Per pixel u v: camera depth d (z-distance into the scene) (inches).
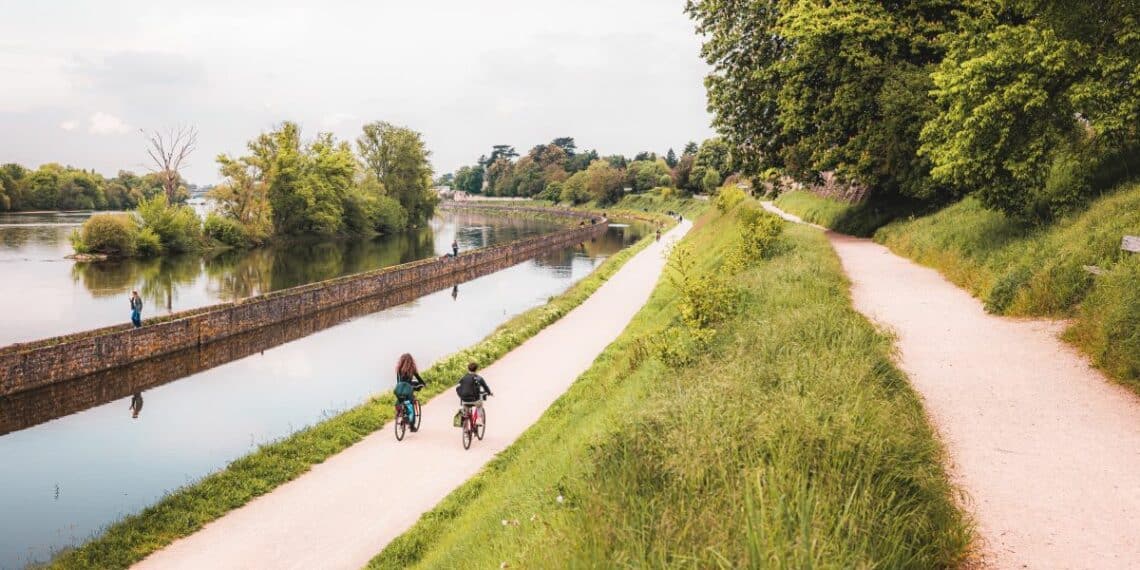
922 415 312.7
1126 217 490.6
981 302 564.1
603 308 1391.5
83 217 5024.6
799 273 634.2
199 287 1994.3
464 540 395.9
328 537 483.8
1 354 1000.9
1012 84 606.5
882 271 759.1
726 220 2010.3
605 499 247.8
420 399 805.2
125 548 479.8
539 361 965.2
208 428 834.8
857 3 1066.7
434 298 1897.1
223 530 502.6
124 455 749.9
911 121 984.9
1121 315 367.2
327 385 1022.4
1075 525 217.2
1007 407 325.4
